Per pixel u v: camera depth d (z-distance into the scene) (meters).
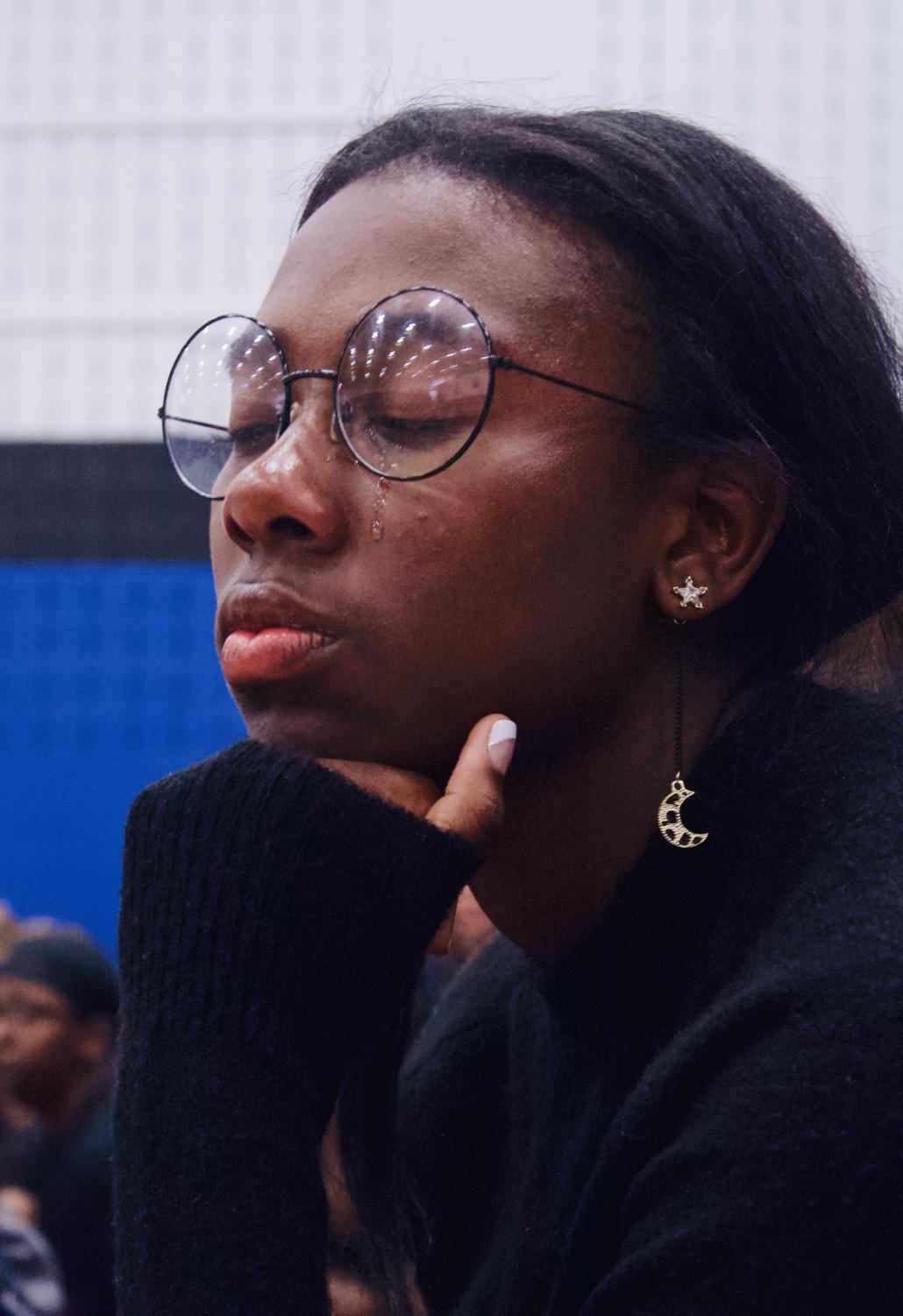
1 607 3.49
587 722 0.74
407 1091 0.99
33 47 3.49
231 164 3.45
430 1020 1.06
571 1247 0.72
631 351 0.73
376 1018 0.69
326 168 0.83
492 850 0.79
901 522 0.82
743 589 0.79
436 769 0.73
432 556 0.69
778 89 3.28
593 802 0.77
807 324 0.78
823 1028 0.62
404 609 0.69
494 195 0.74
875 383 0.82
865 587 0.81
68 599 3.47
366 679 0.70
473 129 0.77
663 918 0.76
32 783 3.47
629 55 3.28
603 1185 0.71
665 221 0.74
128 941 0.70
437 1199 0.96
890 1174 0.59
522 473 0.70
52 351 3.47
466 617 0.70
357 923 0.67
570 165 0.74
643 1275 0.63
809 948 0.65
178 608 3.46
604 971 0.80
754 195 0.79
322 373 0.73
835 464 0.79
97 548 3.46
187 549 3.46
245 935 0.67
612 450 0.72
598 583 0.72
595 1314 0.65
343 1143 0.89
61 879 3.46
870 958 0.63
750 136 3.07
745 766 0.75
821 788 0.73
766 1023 0.64
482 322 0.70
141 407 3.46
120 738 3.46
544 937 0.82
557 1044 0.87
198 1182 0.63
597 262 0.73
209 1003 0.67
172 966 0.68
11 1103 2.47
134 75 3.48
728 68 3.29
